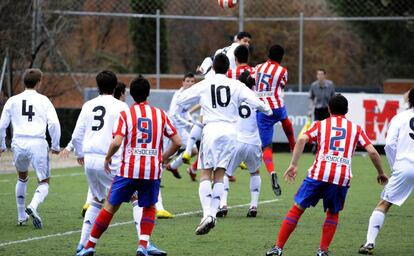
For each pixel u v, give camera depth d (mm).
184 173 43875
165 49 69875
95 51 71375
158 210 27828
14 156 25250
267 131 30453
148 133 19781
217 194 23656
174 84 63531
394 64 75812
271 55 30953
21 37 54531
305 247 22578
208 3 80375
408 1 70125
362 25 75750
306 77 79625
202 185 23641
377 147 55156
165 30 69750
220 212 28391
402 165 21547
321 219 28094
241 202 32625
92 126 21750
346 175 20266
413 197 35344
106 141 21625
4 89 54031
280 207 31172
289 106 53469
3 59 54125
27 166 25641
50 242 22797
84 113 21922
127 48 78000
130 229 25453
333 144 20344
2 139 25375
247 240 23547
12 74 54656
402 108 53062
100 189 21562
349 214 29281
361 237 24422
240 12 52844
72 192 35094
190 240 23453
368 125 53312
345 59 78562
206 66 32031
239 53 29625
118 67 72000
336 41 79500
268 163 30078
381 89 62625
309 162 48750
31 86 25500
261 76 30656
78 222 26703
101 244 22719
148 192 20062
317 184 20281
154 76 62719
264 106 23859
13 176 41344
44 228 25391
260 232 25031
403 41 74625
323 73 50594
